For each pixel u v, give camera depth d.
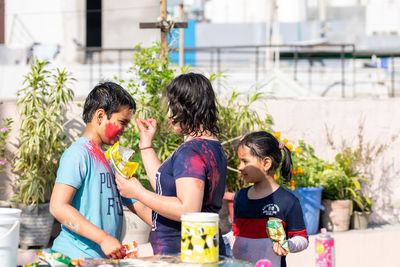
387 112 5.30
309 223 4.46
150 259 1.65
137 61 4.50
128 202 2.15
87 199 1.90
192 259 1.58
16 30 10.61
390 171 5.28
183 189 1.73
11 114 4.42
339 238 4.53
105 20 10.82
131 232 4.11
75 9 10.73
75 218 1.80
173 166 1.81
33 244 4.04
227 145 4.55
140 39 10.89
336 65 12.49
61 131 4.17
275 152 2.44
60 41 10.67
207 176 1.80
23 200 4.07
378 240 4.69
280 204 2.35
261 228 2.36
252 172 2.42
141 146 2.12
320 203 4.65
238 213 2.47
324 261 2.23
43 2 10.65
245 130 4.77
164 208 1.74
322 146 5.19
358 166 5.21
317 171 4.83
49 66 9.04
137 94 4.36
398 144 5.30
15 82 8.85
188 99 1.86
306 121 5.15
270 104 5.07
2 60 8.95
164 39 4.82
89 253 1.88
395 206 5.27
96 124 1.99
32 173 4.10
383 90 10.95
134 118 4.09
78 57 10.62
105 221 1.94
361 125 5.25
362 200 5.07
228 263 1.59
